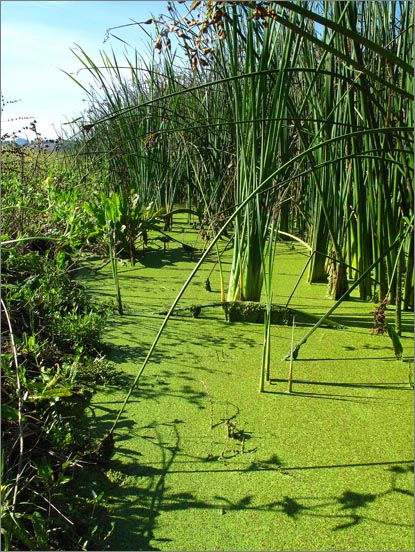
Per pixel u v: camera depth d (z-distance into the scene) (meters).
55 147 5.30
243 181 3.04
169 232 5.65
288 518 1.58
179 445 1.92
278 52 3.65
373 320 3.13
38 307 2.74
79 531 1.51
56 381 2.03
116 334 2.94
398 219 3.21
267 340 2.34
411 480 1.74
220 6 1.84
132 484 1.72
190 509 1.61
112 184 5.82
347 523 1.56
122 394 2.28
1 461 1.47
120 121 5.37
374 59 3.23
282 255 4.70
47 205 3.93
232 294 3.23
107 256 4.16
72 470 1.75
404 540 1.50
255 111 2.79
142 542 1.49
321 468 1.80
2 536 1.43
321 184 3.67
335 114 3.37
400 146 2.74
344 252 3.92
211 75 5.09
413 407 2.18
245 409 2.17
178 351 2.72
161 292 3.70
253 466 1.81
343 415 2.13
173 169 5.82
